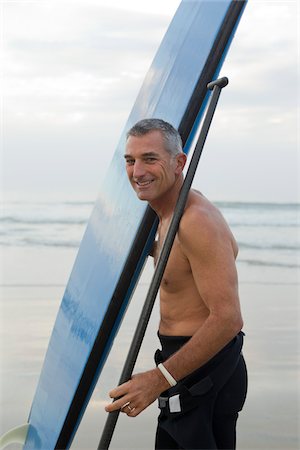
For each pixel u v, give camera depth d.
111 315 3.33
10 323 8.27
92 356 3.38
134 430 4.86
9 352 7.00
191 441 2.91
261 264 12.48
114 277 3.37
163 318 3.02
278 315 8.43
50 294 10.21
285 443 4.70
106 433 2.78
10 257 13.76
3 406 5.51
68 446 3.51
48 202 18.73
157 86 3.59
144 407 2.74
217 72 3.18
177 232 2.80
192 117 3.13
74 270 4.08
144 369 6.01
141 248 3.23
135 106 3.83
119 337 7.00
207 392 2.89
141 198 2.87
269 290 10.21
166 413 2.96
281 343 7.13
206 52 3.18
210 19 3.28
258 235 15.31
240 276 11.48
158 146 2.83
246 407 5.37
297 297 9.62
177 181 2.92
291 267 12.12
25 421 5.20
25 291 10.48
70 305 3.94
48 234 16.17
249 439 4.78
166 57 3.61
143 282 10.02
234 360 2.92
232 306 2.69
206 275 2.72
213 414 2.96
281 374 6.16
